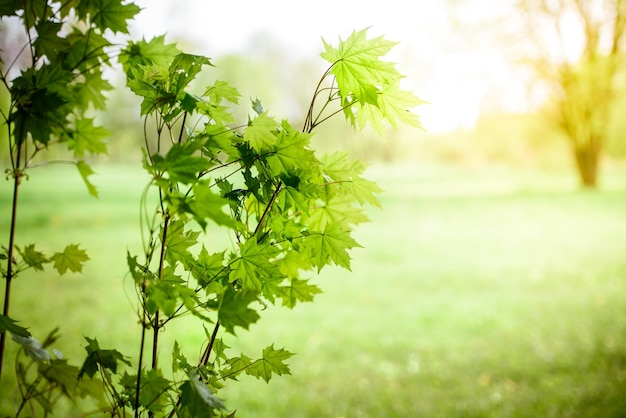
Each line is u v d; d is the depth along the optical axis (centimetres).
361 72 116
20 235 1344
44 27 110
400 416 419
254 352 578
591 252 1169
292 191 121
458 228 1609
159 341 586
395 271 1052
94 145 113
